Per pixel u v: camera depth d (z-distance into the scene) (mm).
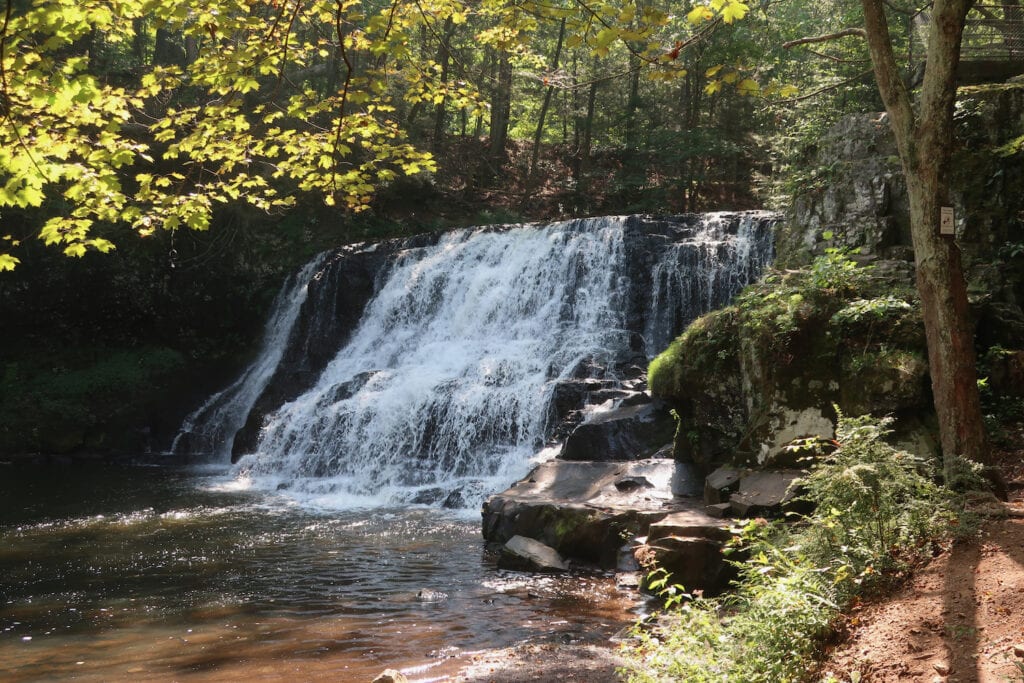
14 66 6312
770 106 11461
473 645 8195
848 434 7137
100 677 7570
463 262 23781
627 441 14242
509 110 41625
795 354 11172
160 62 35844
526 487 12828
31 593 10391
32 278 26203
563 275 21141
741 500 10094
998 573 5895
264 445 20562
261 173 28781
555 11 7047
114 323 27344
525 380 18250
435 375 19750
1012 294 12547
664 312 19500
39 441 23812
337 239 29750
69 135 7027
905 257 13812
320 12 7695
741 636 5926
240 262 28328
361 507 15781
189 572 11242
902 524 6629
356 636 8555
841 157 15820
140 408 25141
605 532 10898
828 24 25531
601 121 39781
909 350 10672
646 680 5738
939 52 8133
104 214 7355
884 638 5508
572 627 8688
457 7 8062
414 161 8477
